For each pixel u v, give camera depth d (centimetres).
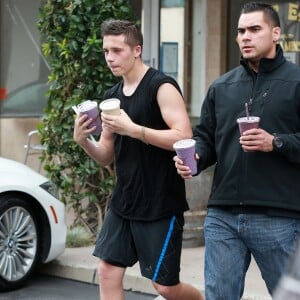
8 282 1456
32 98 2356
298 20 1945
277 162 861
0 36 2386
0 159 1542
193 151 869
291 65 877
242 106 878
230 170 882
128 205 990
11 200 1453
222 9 2080
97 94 1739
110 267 1012
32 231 1495
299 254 529
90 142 1012
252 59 871
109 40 978
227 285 890
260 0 2003
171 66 2178
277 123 859
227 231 894
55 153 1780
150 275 993
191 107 2161
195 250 1659
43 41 2284
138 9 2184
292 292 503
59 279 1566
